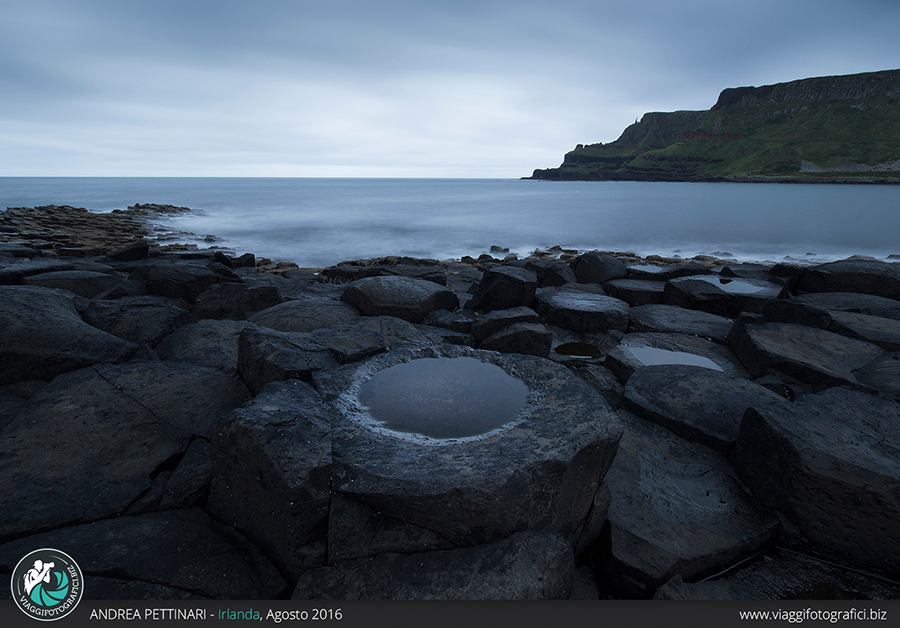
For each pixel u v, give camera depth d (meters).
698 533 2.98
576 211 49.47
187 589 2.37
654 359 5.65
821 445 3.00
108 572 2.36
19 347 3.91
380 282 7.09
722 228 33.50
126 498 2.85
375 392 3.45
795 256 22.97
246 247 25.62
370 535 2.52
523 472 2.53
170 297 7.40
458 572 2.39
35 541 2.47
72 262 8.16
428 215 45.31
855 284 8.39
